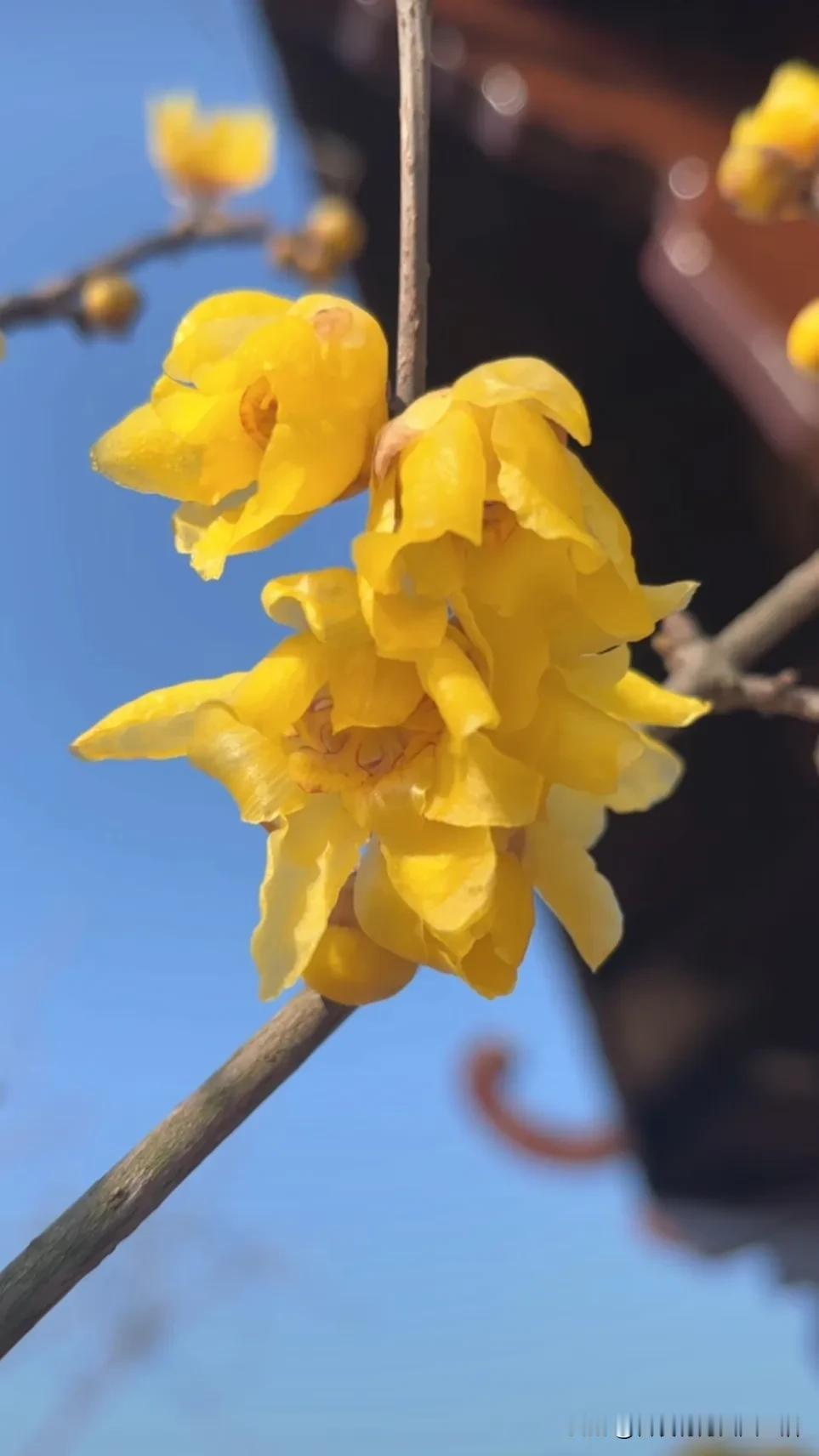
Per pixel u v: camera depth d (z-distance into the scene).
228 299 0.08
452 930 0.08
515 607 0.08
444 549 0.08
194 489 0.08
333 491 0.08
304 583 0.08
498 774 0.08
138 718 0.09
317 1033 0.09
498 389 0.08
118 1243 0.08
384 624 0.08
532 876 0.09
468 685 0.08
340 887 0.08
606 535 0.08
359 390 0.08
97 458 0.08
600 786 0.08
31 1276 0.08
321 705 0.09
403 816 0.08
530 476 0.07
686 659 0.15
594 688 0.09
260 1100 0.09
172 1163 0.09
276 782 0.08
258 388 0.08
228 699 0.08
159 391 0.08
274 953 0.08
